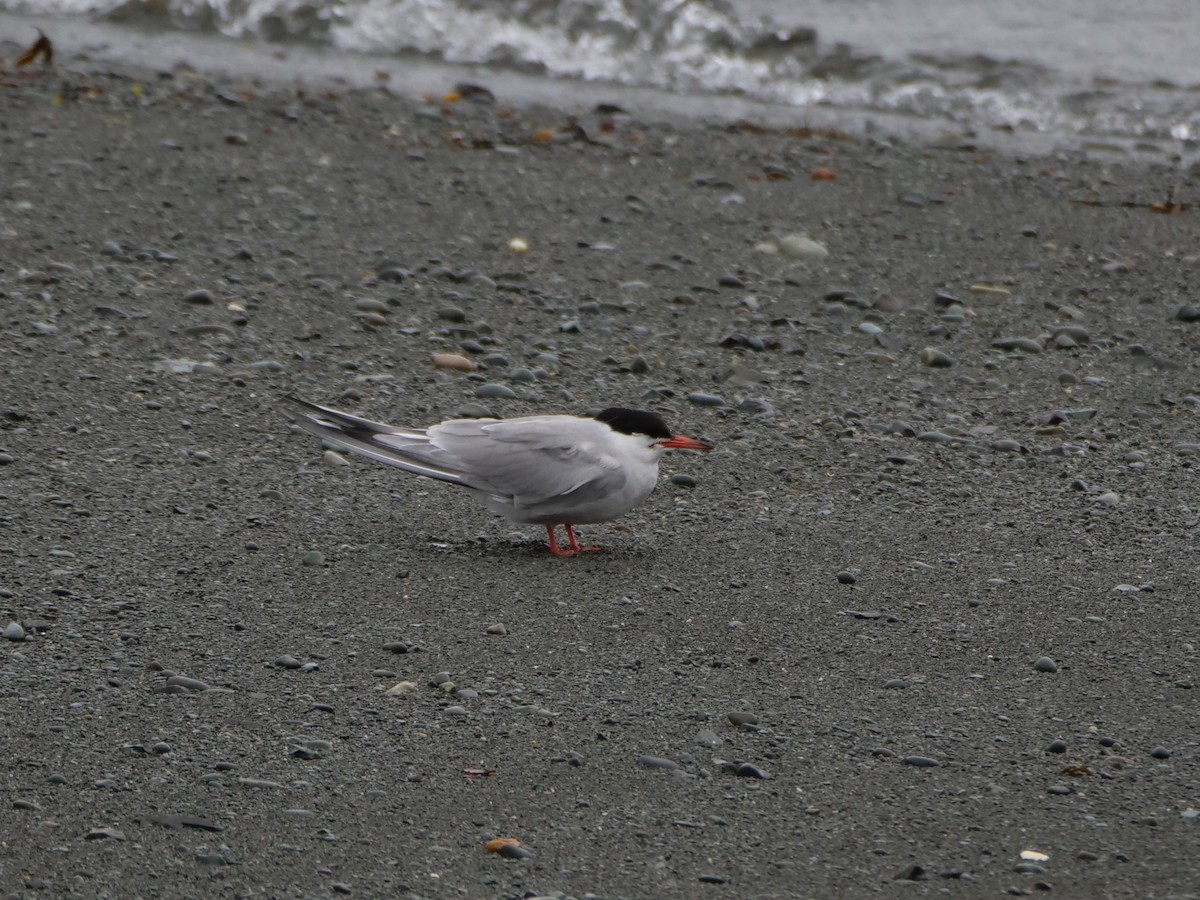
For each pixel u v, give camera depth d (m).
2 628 9.02
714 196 19.41
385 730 8.19
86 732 7.96
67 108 20.55
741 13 27.61
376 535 10.87
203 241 16.64
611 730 8.32
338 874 6.87
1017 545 11.20
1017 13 28.27
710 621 9.75
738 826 7.44
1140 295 16.97
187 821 7.20
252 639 9.15
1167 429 13.68
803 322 15.77
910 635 9.67
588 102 23.78
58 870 6.76
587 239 17.66
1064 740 8.41
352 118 21.42
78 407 12.61
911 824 7.50
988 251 18.09
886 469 12.55
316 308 15.20
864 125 23.56
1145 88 25.34
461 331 14.91
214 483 11.51
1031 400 14.23
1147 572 10.78
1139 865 7.16
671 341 15.10
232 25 26.14
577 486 10.28
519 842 7.20
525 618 9.64
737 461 12.59
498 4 26.75
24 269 15.39
